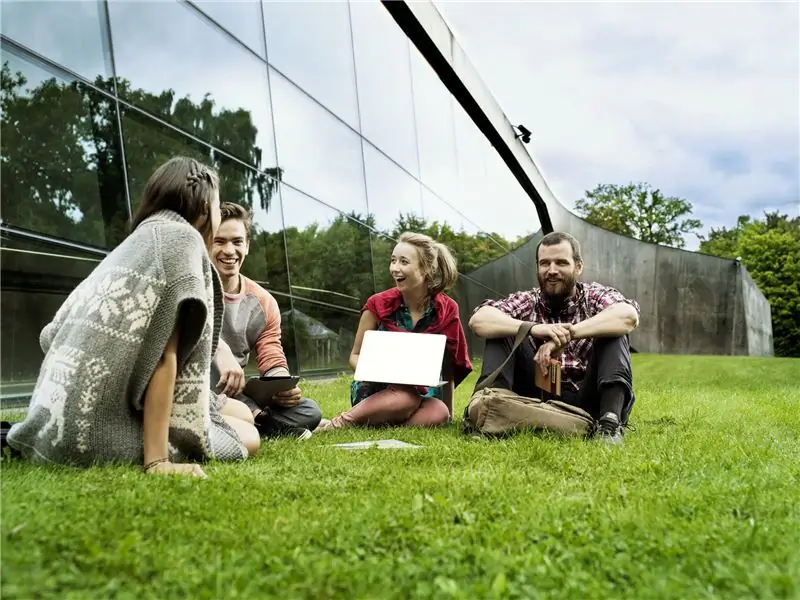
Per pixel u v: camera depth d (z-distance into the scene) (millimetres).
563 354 5070
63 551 1668
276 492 2441
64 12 6152
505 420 4449
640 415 6352
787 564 1726
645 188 72000
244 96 9094
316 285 10961
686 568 1707
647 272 40031
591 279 38719
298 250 10430
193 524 1956
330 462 3256
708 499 2475
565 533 1944
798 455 3924
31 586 1432
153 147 7195
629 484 2838
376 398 5203
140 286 2855
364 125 13359
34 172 5758
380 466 3141
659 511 2250
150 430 2826
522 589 1541
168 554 1673
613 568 1692
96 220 6367
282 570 1588
